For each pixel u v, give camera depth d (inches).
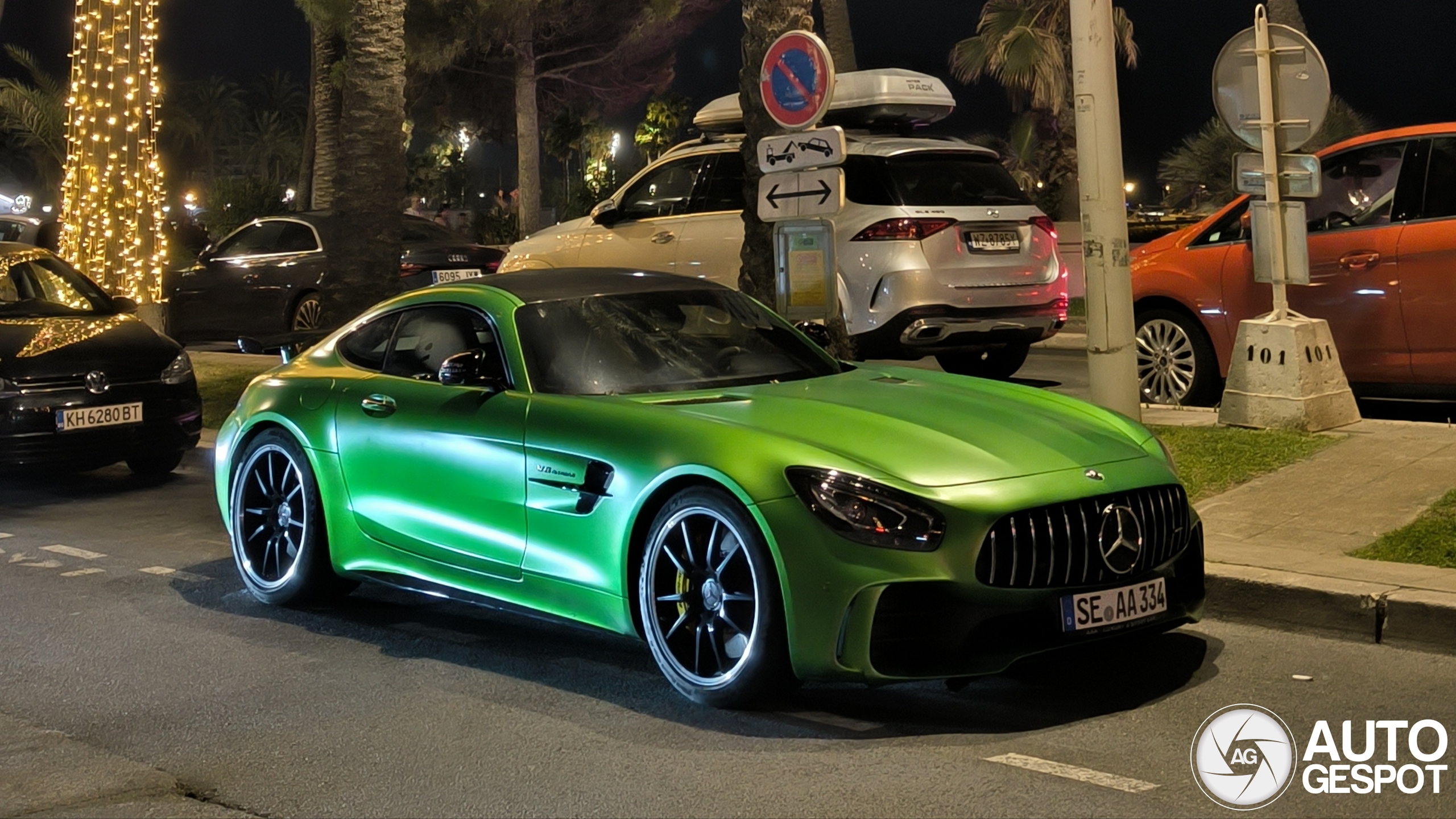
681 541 203.9
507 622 261.0
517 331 238.8
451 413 238.5
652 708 205.8
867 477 188.1
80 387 400.2
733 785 174.2
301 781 182.5
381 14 527.8
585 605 217.5
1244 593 241.0
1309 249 382.9
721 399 220.4
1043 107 1121.4
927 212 443.8
